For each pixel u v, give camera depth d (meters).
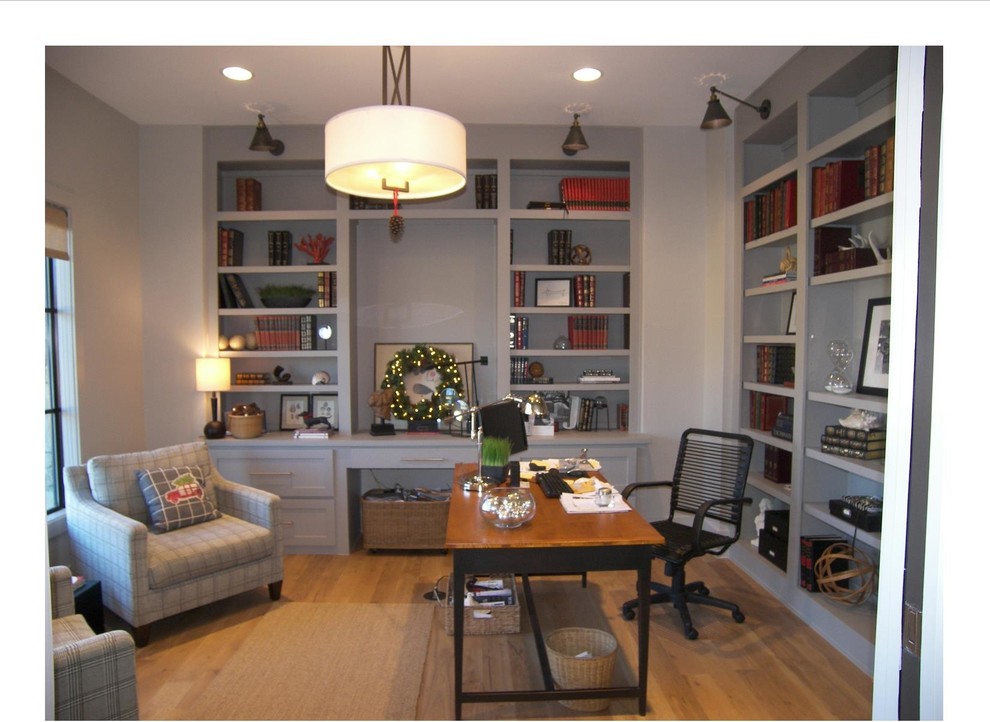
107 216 3.71
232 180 4.47
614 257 4.51
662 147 4.13
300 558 4.00
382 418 4.22
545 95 3.60
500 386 4.20
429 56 3.06
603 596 3.44
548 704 2.42
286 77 3.32
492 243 4.52
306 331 4.25
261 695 2.46
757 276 3.84
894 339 1.19
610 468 4.03
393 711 2.37
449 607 2.95
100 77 3.31
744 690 2.50
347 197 4.17
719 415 4.05
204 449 3.55
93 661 1.73
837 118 3.10
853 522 2.79
